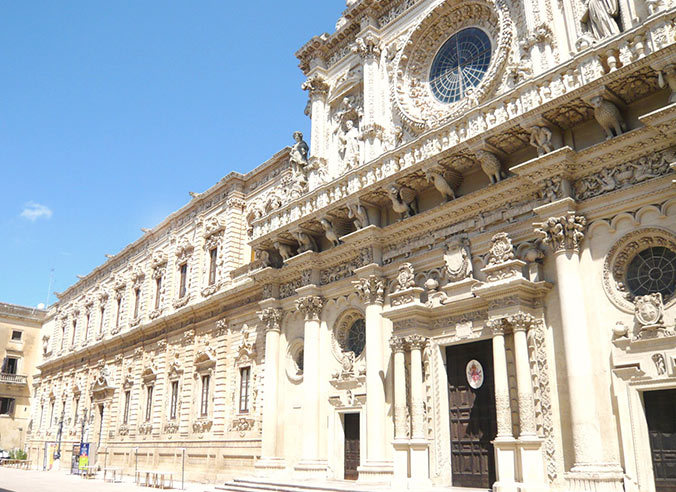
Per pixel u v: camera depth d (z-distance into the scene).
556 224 17.16
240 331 30.98
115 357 44.66
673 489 14.59
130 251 46.78
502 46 20.86
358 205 22.91
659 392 15.31
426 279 21.38
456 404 19.91
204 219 37.34
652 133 15.93
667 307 15.33
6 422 61.38
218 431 30.88
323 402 24.11
